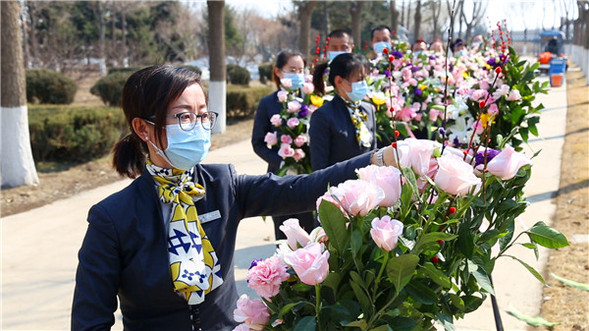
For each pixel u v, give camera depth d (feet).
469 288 5.44
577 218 18.11
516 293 13.55
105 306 5.28
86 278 5.29
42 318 13.50
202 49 140.56
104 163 29.91
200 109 5.60
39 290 15.01
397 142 5.13
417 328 4.78
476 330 11.89
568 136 33.68
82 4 130.82
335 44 18.88
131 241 5.40
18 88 25.05
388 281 4.55
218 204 5.86
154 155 5.71
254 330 4.99
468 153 5.70
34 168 25.82
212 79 40.88
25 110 25.35
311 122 11.89
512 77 10.73
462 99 11.14
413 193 4.91
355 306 4.56
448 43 6.48
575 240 16.25
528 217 18.83
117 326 12.91
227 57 140.97
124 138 6.14
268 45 159.53
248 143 37.42
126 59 135.95
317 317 4.61
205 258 5.60
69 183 26.27
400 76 16.85
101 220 5.38
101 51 113.50
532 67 10.78
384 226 4.28
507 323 12.15
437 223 4.69
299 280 4.82
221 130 41.34
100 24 118.42
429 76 19.92
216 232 5.76
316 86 14.57
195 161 5.54
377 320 4.50
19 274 16.07
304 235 4.91
